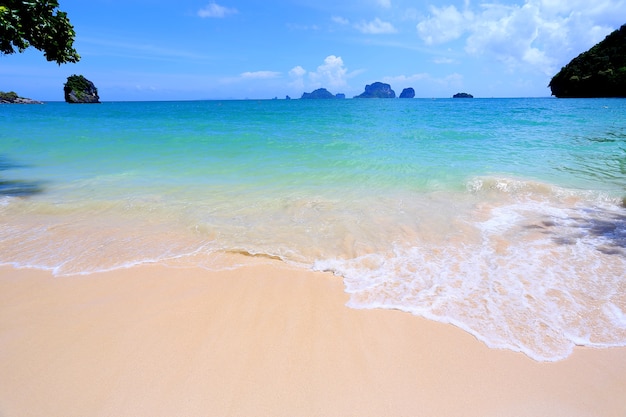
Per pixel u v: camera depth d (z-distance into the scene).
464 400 2.49
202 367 2.77
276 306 3.56
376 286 3.89
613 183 7.67
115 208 6.45
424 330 3.17
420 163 9.84
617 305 3.45
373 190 7.43
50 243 5.07
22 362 2.84
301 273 4.20
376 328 3.21
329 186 7.78
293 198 6.86
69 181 8.47
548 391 2.55
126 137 15.49
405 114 33.38
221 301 3.65
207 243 4.98
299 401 2.48
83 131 18.17
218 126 21.22
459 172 8.77
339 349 2.96
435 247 4.77
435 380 2.65
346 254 4.61
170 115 35.06
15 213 6.27
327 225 5.51
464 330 3.16
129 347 2.99
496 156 10.82
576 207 6.30
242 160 10.66
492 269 4.18
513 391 2.56
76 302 3.65
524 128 18.84
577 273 4.05
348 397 2.51
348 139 14.73
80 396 2.52
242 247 4.82
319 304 3.59
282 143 13.70
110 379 2.66
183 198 6.98
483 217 5.84
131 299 3.69
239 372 2.72
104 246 4.95
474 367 2.77
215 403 2.46
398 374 2.71
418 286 3.86
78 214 6.21
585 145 12.88
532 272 4.09
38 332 3.19
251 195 7.14
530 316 3.32
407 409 2.42
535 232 5.21
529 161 10.05
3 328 3.25
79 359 2.86
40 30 7.57
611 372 2.70
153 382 2.63
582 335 3.07
